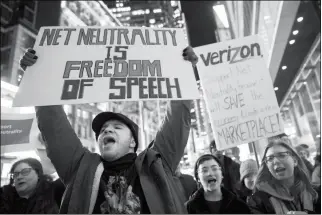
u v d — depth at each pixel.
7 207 2.50
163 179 1.51
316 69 6.43
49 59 1.75
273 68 7.72
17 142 3.56
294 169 2.17
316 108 6.57
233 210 2.10
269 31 7.23
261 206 2.13
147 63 1.79
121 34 1.91
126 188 1.50
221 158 2.92
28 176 2.60
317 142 6.40
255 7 9.17
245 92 2.31
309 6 5.27
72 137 1.71
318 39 5.91
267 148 2.27
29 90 1.63
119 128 1.67
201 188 2.29
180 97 1.69
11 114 3.70
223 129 2.25
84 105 22.52
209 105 2.32
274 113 2.22
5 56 28.66
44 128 1.64
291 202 2.08
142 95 1.67
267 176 2.22
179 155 1.75
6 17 30.72
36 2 32.81
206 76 2.38
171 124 1.76
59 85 1.65
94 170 1.56
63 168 1.63
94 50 1.81
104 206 1.45
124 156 1.63
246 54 2.40
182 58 1.84
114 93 1.65
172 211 1.41
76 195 1.49
